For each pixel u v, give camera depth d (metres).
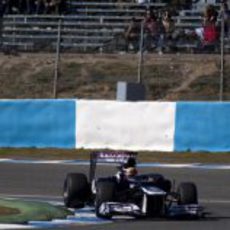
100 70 105.12
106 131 81.31
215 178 65.69
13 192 56.72
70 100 82.31
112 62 106.88
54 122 82.75
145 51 106.75
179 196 43.81
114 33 110.75
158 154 78.94
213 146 79.25
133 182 43.47
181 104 79.69
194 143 79.62
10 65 108.62
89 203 46.66
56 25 114.56
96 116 81.62
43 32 113.12
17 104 83.69
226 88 98.88
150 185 43.31
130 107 80.75
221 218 44.88
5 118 83.94
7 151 82.19
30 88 103.75
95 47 110.44
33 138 83.31
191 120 79.50
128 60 106.75
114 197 43.28
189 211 43.31
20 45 112.69
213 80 100.62
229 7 113.06
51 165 73.06
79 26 114.50
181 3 122.25
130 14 122.94
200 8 122.38
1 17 116.88
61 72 105.56
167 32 105.69
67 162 75.12
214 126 79.12
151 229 38.94
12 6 123.44
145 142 80.50
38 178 64.62
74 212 45.97
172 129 79.94
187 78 101.69
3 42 112.88
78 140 82.06
